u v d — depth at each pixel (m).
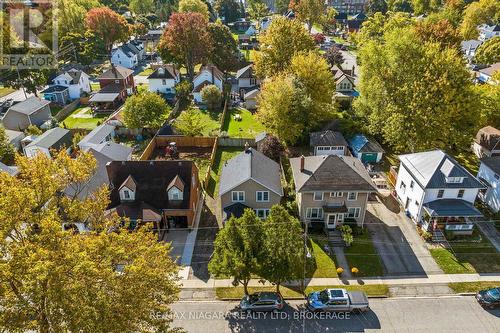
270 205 39.28
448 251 35.91
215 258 28.33
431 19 112.75
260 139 54.94
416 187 39.28
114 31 108.12
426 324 28.56
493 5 123.69
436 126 46.12
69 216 26.31
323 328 28.31
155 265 22.80
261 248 28.16
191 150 57.12
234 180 38.91
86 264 17.86
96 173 41.78
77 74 78.19
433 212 36.56
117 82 76.88
